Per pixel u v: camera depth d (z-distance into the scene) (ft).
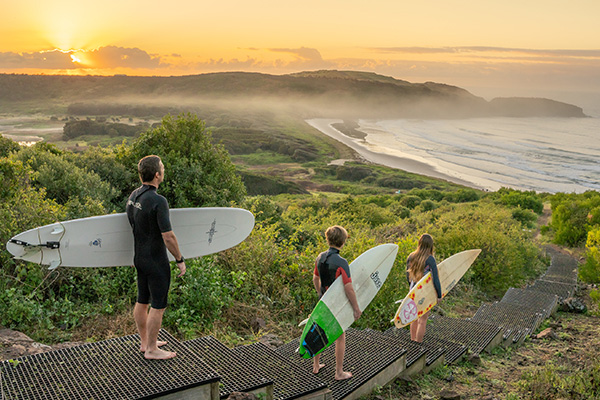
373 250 15.61
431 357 16.98
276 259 25.26
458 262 23.53
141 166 10.62
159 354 10.56
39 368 10.05
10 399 8.73
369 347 15.72
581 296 36.11
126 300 19.66
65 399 8.76
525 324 24.21
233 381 11.09
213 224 13.93
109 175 47.32
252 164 526.98
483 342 19.77
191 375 9.75
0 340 14.43
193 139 45.60
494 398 14.52
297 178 405.59
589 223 67.31
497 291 37.91
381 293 22.90
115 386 9.25
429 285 17.92
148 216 10.38
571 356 19.63
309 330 12.90
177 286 20.02
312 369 14.17
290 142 629.92
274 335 18.67
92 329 17.29
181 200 41.32
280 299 22.39
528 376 16.01
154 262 10.47
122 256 12.49
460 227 42.75
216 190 43.50
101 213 25.52
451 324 21.89
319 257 13.73
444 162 404.77
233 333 18.65
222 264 23.66
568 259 54.13
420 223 55.31
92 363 10.31
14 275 19.01
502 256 37.52
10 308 16.62
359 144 604.08
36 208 22.57
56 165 41.14
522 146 499.92
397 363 14.97
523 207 119.44
